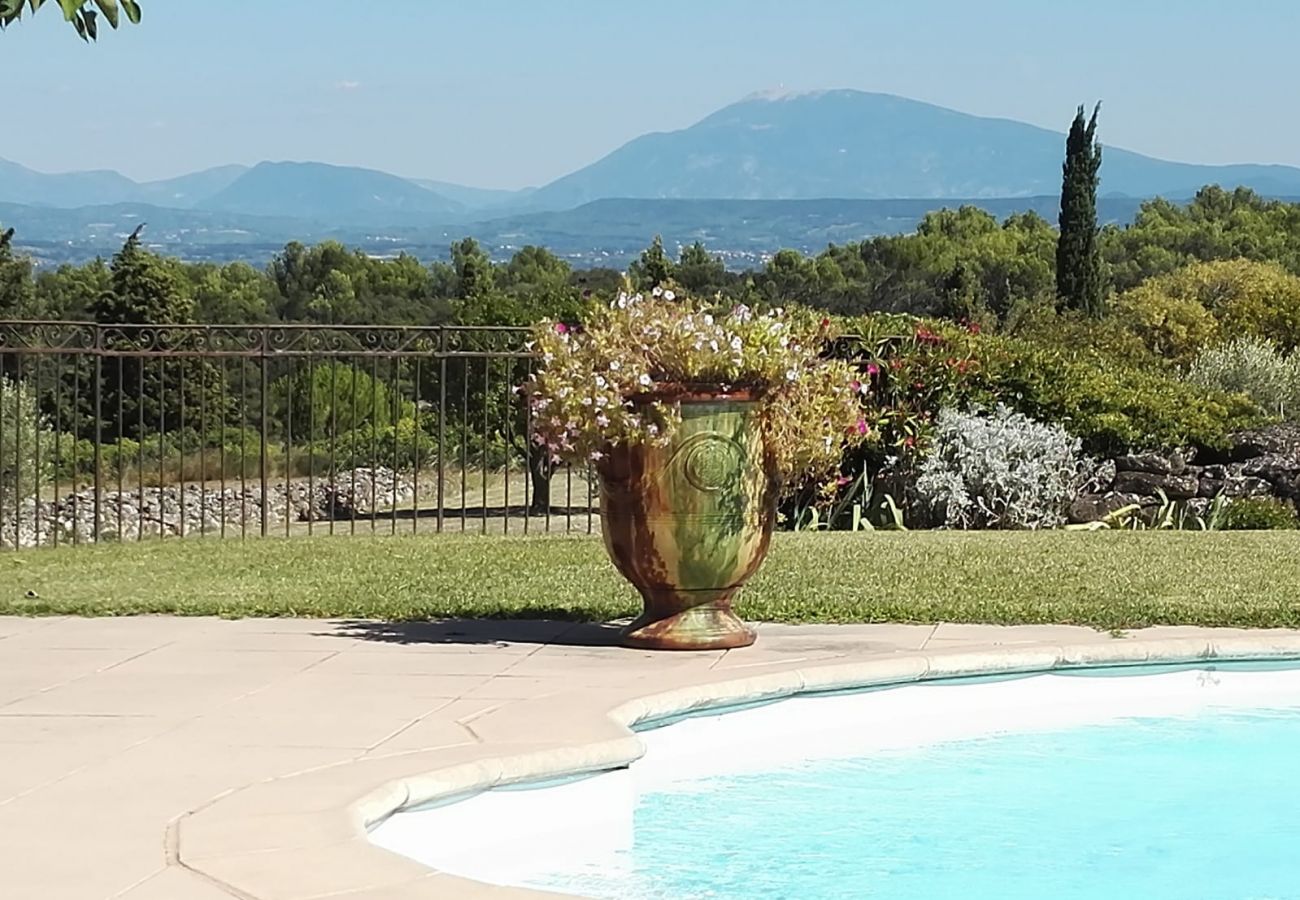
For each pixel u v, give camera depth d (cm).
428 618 761
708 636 670
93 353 1160
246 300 4344
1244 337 2559
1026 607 769
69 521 1421
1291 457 1416
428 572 927
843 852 469
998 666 644
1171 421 1417
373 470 1265
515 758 479
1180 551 1016
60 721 539
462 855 458
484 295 1764
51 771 470
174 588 861
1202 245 5562
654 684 589
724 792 535
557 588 857
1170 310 3175
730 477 659
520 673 620
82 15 531
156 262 2497
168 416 2303
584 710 547
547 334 679
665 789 539
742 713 598
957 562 954
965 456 1303
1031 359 1409
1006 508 1298
